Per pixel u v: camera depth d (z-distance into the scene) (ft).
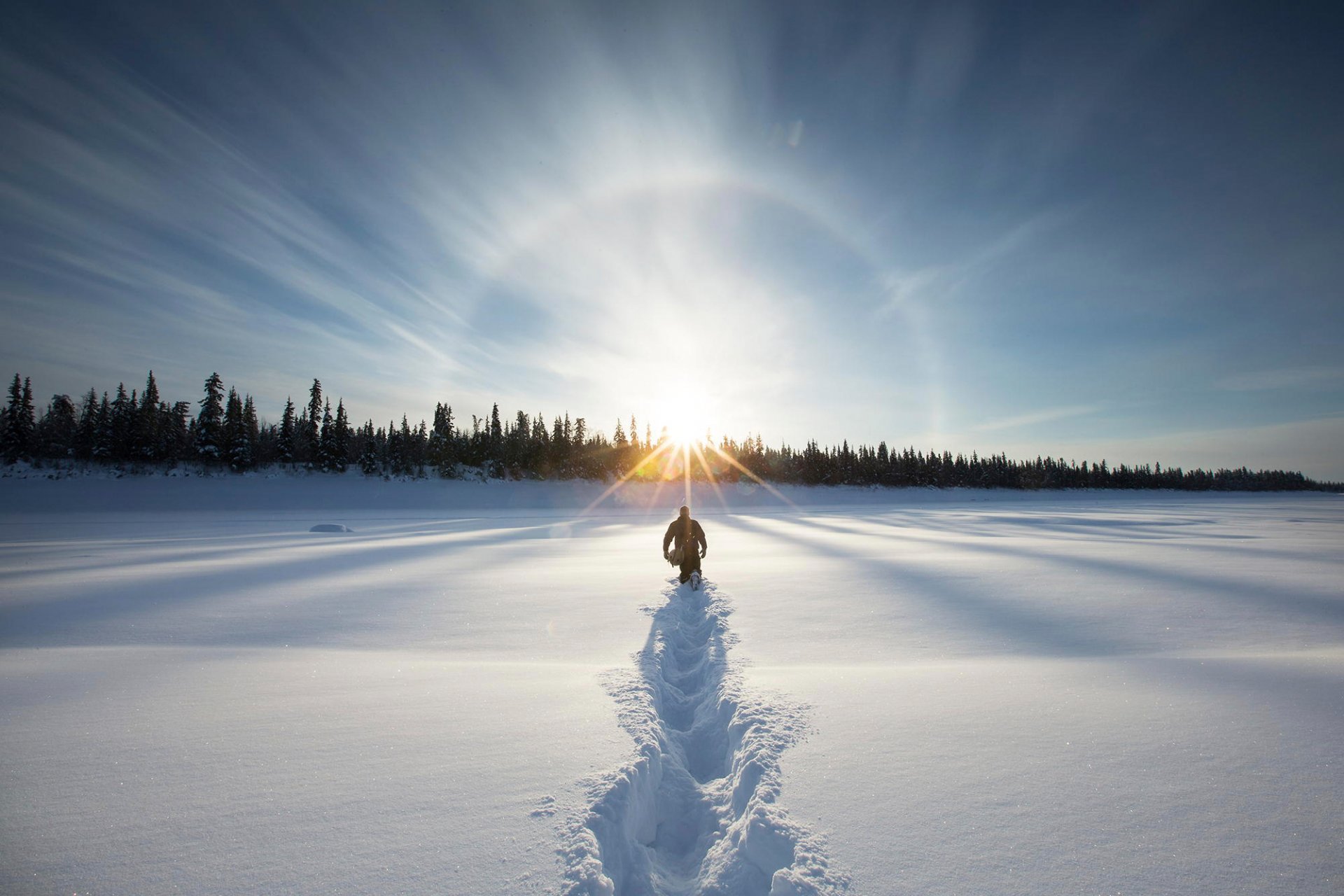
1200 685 14.98
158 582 34.35
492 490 192.24
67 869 7.68
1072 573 35.63
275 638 21.34
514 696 14.70
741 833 9.07
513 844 8.34
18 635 21.79
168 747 11.55
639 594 30.71
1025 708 13.47
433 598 29.45
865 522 103.09
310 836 8.52
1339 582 31.78
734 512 157.58
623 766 10.67
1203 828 8.56
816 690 14.88
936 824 8.80
